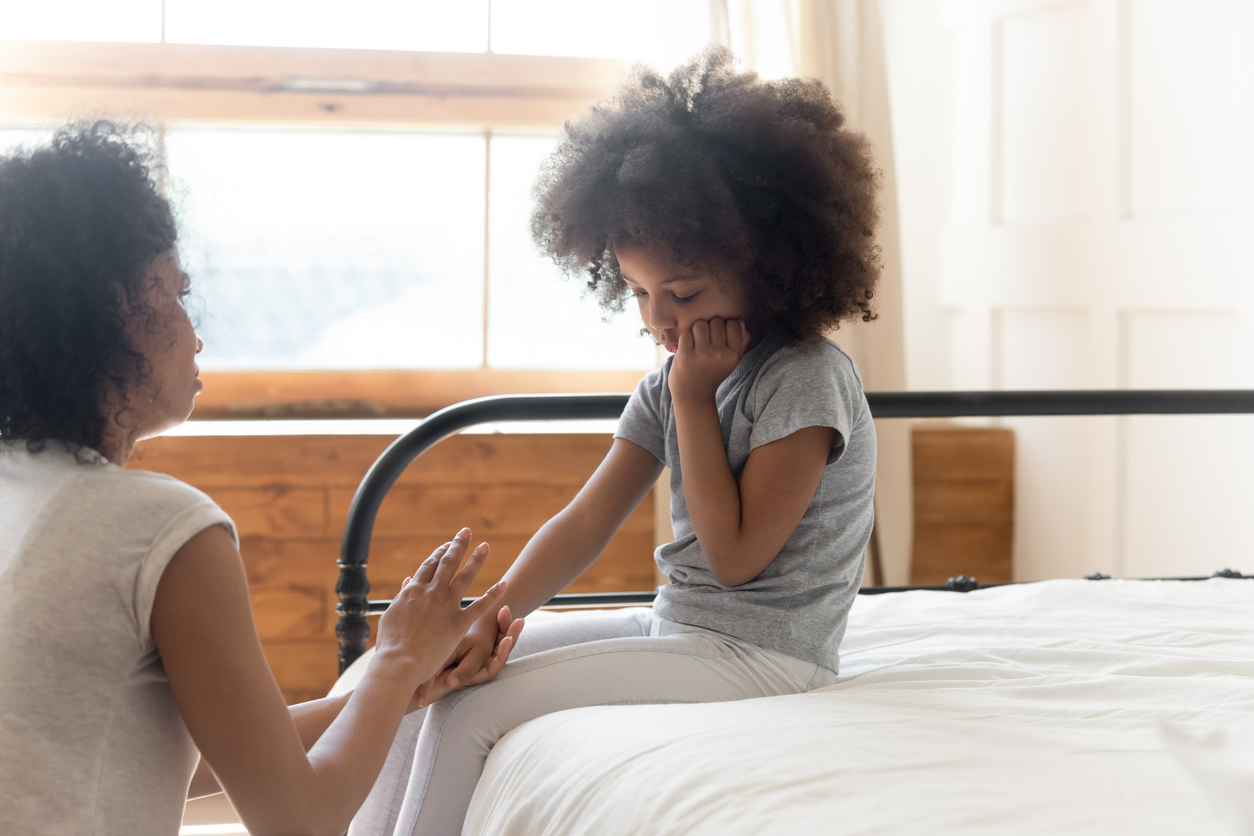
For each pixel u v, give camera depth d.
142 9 2.21
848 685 0.89
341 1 2.27
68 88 2.18
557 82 2.32
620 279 1.05
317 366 2.34
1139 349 2.03
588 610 2.03
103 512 0.58
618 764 0.68
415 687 0.73
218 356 2.30
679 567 0.95
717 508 0.86
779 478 0.85
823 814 0.57
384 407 2.34
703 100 0.95
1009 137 2.32
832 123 1.00
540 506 2.19
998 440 2.36
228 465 2.09
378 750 0.67
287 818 0.60
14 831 0.54
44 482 0.59
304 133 2.30
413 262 2.36
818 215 0.92
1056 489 2.26
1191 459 1.93
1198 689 0.82
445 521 2.17
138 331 0.61
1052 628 1.10
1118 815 0.56
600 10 2.34
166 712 0.60
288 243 2.31
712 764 0.65
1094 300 2.11
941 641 1.07
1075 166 2.16
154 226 0.61
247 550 2.11
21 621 0.56
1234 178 1.81
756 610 0.89
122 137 0.63
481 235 2.37
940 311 2.52
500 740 0.82
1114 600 1.25
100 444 0.62
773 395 0.89
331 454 2.12
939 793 0.59
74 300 0.59
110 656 0.57
